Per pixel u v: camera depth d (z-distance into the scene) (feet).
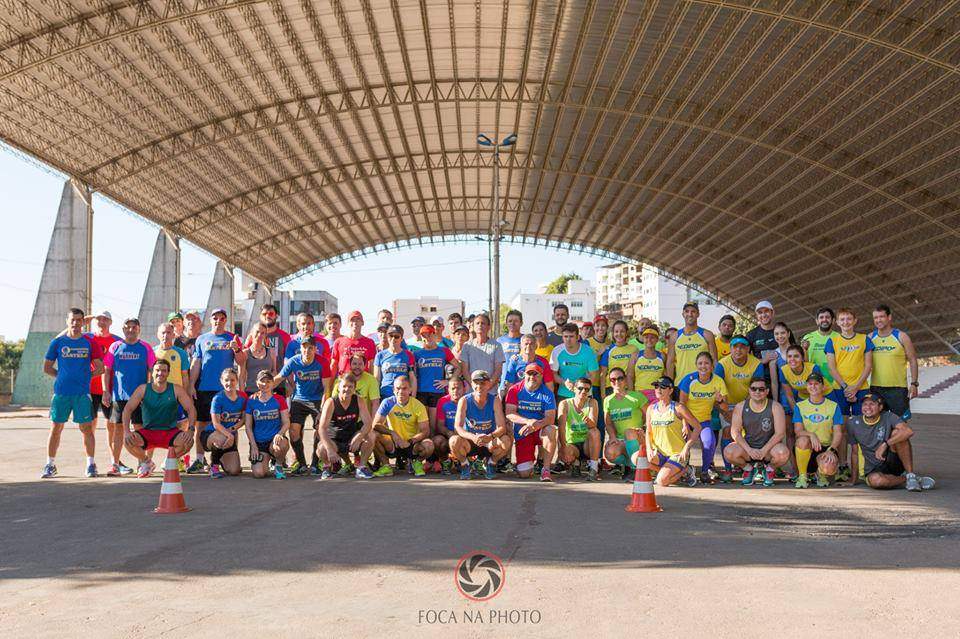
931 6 74.59
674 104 105.81
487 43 94.68
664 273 204.95
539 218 178.91
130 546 18.86
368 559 17.40
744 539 19.79
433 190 159.53
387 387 35.94
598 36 91.25
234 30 85.56
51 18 76.28
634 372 36.83
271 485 30.66
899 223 129.39
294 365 34.53
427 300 238.07
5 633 12.41
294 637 12.09
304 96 105.70
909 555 17.97
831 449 31.27
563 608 13.60
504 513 23.67
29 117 91.71
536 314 415.03
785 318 201.98
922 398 145.89
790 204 135.54
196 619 13.03
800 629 12.47
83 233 109.09
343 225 175.83
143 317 134.41
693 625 12.65
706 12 82.58
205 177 125.49
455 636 12.09
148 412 33.55
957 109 90.84
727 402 33.30
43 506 25.07
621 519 22.72
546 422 33.22
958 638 12.10
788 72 91.71
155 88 93.81
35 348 108.68
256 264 181.37
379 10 85.10
